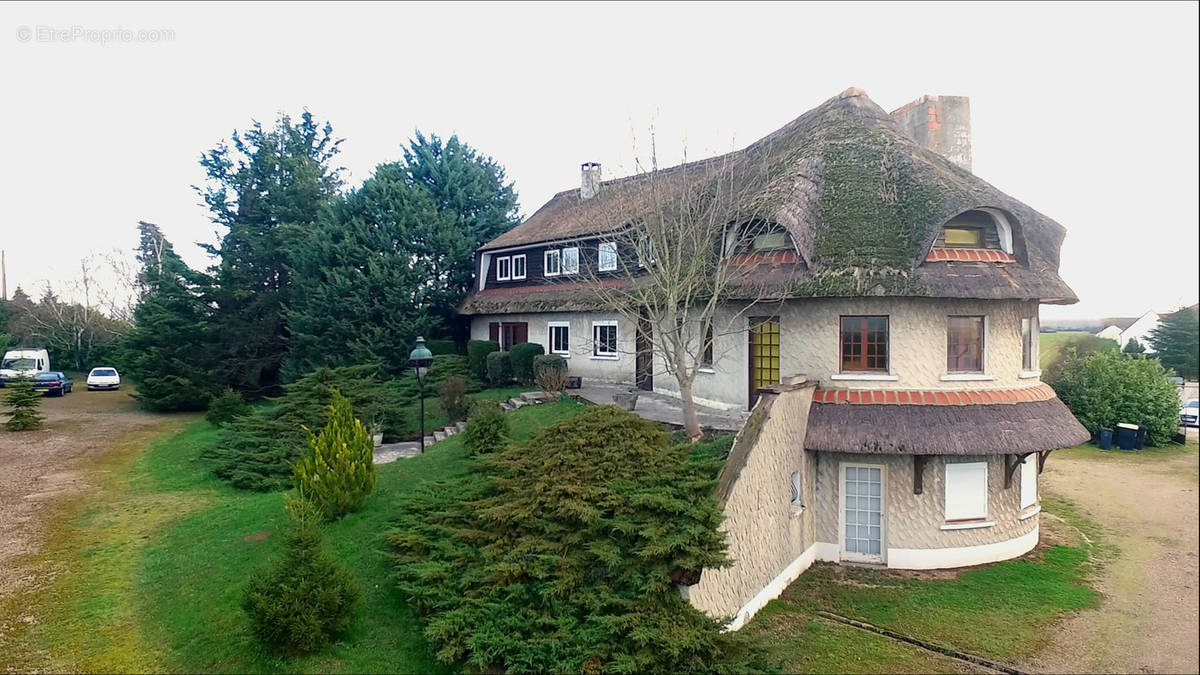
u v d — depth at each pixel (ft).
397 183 111.96
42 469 75.61
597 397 74.95
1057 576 50.62
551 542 38.34
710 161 75.20
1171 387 100.27
